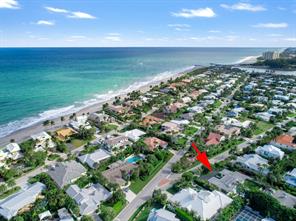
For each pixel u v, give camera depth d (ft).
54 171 270.05
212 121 437.58
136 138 365.81
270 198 210.38
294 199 224.94
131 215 211.20
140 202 228.84
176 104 529.45
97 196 228.22
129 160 307.99
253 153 318.65
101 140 358.43
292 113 497.87
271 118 444.55
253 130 397.80
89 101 588.91
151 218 199.93
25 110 503.61
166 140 361.71
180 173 277.85
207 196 217.97
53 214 210.79
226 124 416.05
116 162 298.35
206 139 359.25
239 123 421.59
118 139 350.64
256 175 266.36
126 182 256.73
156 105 551.18
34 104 545.03
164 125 409.08
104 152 318.45
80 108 529.86
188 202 217.15
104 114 481.46
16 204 216.95
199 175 271.90
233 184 247.91
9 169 274.36
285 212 197.26
